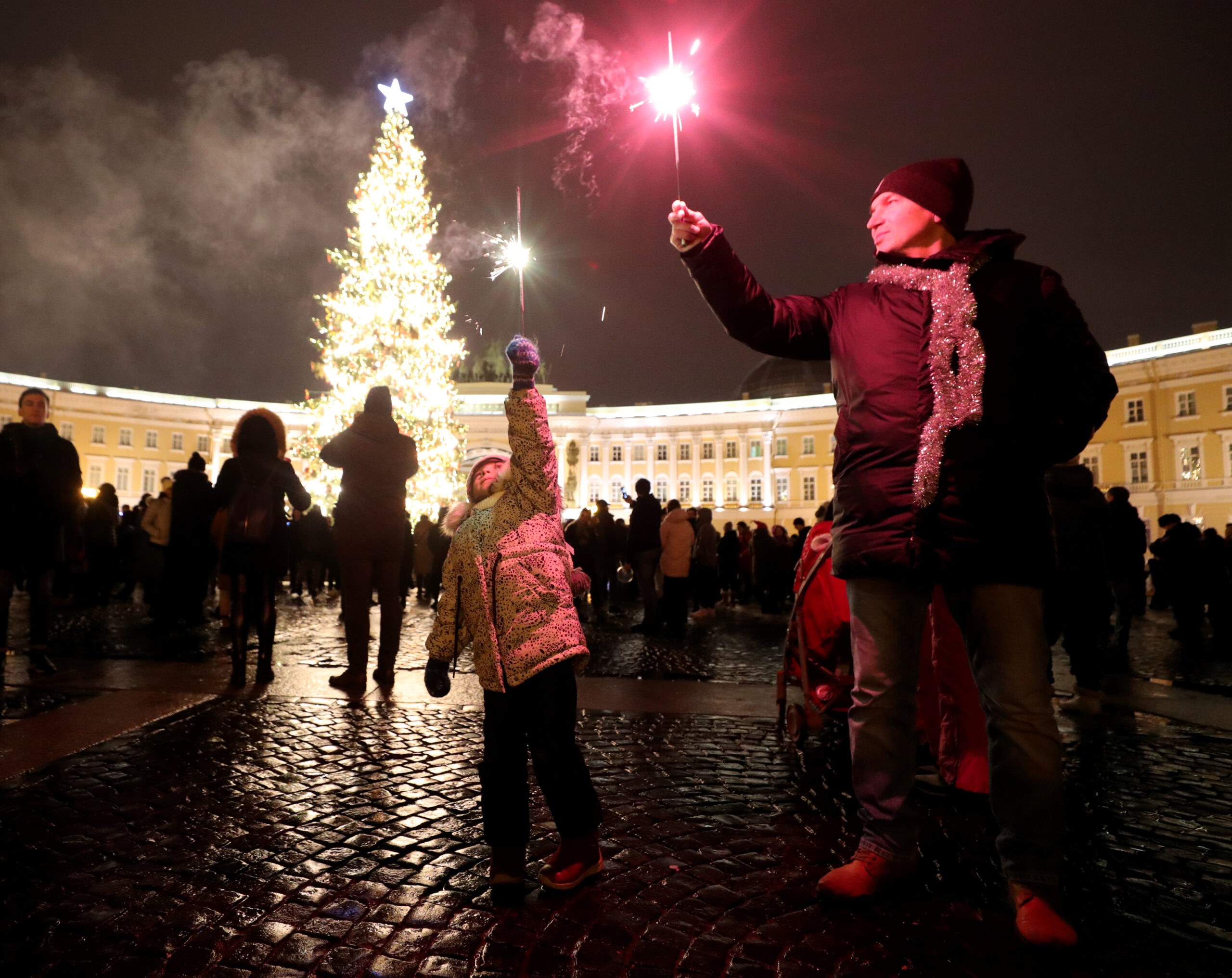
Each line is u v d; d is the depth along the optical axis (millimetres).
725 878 2830
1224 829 3424
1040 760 2463
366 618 5984
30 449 6336
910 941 2396
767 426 64625
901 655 2668
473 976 2191
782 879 2828
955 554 2514
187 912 2543
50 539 6398
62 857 2934
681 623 11500
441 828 3287
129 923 2469
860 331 2699
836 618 4438
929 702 4211
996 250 2676
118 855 2967
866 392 2645
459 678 6656
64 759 4094
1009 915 2576
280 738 4605
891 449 2596
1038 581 2539
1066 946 2312
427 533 16938
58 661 6992
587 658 2863
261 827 3258
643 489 11273
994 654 2545
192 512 9875
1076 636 5848
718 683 6824
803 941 2389
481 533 2855
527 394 2881
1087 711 5820
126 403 59375
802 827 3342
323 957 2287
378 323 25875
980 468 2510
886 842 2678
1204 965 2291
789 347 2840
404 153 25547
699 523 14336
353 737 4664
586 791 2760
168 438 61625
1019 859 2482
